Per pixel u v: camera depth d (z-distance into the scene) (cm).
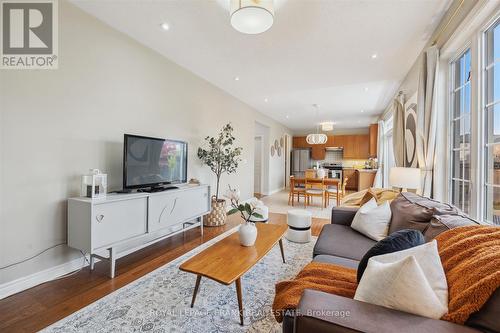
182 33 258
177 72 338
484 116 179
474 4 172
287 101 525
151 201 248
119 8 218
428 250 100
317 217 439
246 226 196
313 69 348
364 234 209
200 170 394
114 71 252
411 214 181
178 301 175
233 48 288
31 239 191
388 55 300
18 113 184
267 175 722
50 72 201
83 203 197
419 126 262
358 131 901
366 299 93
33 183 191
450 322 78
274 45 279
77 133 220
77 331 144
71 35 214
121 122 260
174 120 334
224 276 145
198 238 316
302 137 967
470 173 188
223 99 451
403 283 84
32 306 168
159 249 277
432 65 237
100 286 195
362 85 415
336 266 145
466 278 85
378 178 638
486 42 177
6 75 179
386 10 212
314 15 220
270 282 202
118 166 258
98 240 198
